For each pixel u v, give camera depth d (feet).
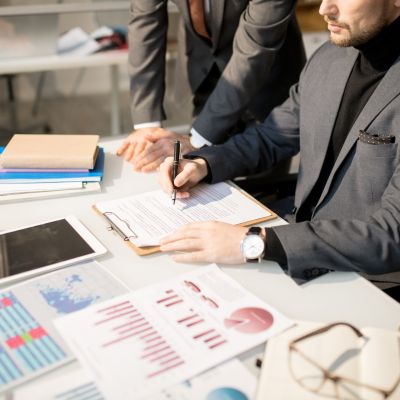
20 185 4.12
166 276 3.20
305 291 3.11
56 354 2.56
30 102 13.16
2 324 2.74
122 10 8.31
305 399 2.30
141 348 2.58
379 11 3.80
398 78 3.80
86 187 4.19
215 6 5.70
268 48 5.29
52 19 7.51
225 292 3.01
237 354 2.57
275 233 3.32
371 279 4.01
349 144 3.97
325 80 4.42
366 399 2.31
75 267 3.23
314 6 10.50
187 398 2.32
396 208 3.44
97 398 2.31
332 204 4.15
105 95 13.80
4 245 3.42
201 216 3.83
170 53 9.13
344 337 2.65
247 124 6.55
